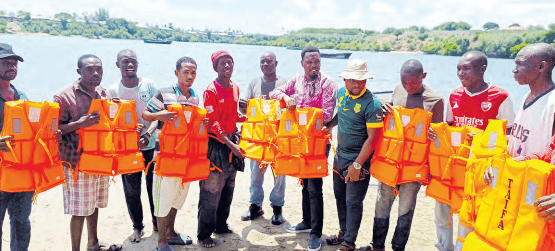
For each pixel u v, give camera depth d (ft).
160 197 14.60
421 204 21.33
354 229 15.05
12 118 11.76
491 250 10.10
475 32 630.33
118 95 16.78
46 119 12.32
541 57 10.94
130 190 16.15
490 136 11.28
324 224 18.71
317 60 17.61
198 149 14.62
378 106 13.96
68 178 13.65
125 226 17.72
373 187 23.86
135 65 16.78
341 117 14.98
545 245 9.22
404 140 13.60
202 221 15.90
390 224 18.71
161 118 13.84
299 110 15.30
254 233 17.69
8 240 15.99
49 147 12.56
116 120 13.53
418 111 13.39
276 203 18.56
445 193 13.17
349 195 14.93
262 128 15.52
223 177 15.76
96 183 14.16
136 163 14.06
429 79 176.45
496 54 548.31
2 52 12.60
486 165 10.73
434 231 17.95
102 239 16.33
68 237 16.38
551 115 10.91
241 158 16.14
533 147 11.37
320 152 15.57
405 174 13.61
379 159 14.06
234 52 432.66
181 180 14.70
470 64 13.29
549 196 8.80
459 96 14.19
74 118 13.57
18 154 11.91
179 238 16.37
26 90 93.15
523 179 9.48
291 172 15.23
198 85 110.73
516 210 9.59
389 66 267.59
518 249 9.46
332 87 17.98
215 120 15.42
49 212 18.80
